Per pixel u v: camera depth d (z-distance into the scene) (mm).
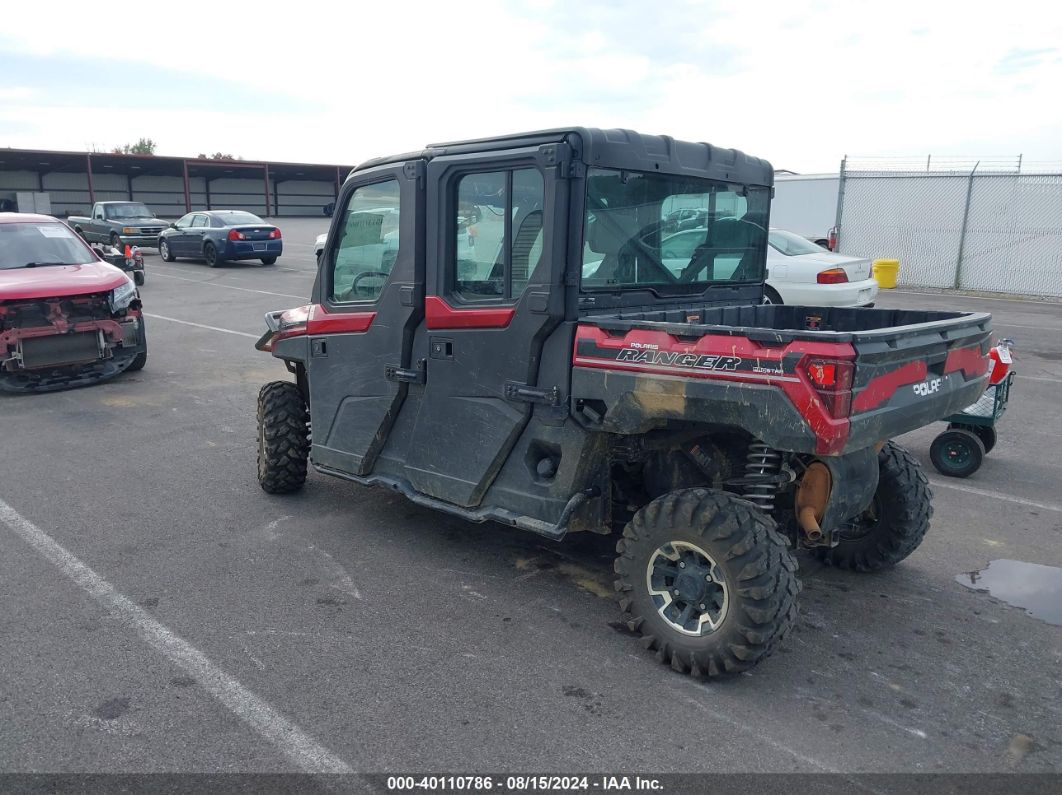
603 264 3951
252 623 3998
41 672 3545
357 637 3867
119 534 5102
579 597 4305
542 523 4035
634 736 3131
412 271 4328
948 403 3789
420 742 3086
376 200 4555
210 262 22828
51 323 8578
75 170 45031
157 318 14070
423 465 4551
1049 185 17969
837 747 3076
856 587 4453
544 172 3678
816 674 3590
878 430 3297
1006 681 3543
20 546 4906
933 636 3928
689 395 3406
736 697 3402
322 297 5008
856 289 11273
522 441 4105
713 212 4578
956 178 19047
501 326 4000
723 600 3408
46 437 7199
